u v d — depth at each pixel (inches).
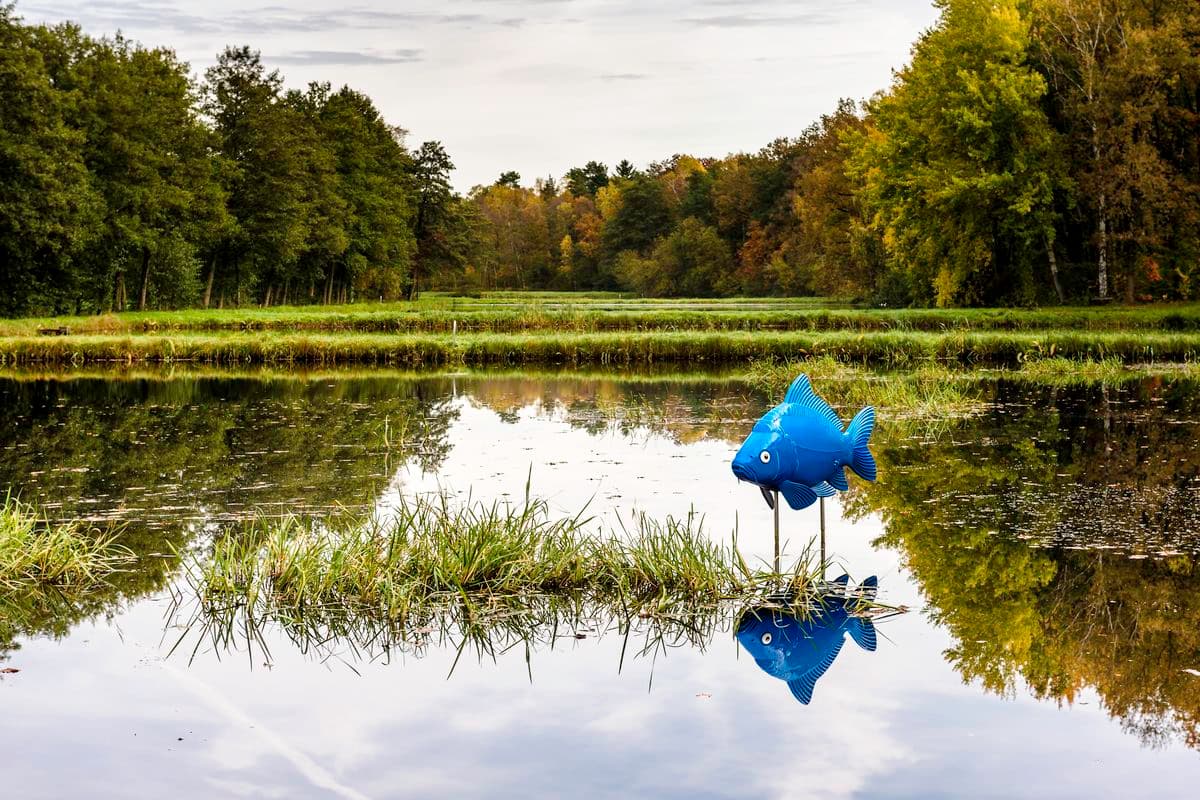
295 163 2405.3
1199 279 1846.7
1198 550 409.4
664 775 238.4
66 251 1898.4
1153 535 431.5
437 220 3590.1
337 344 1451.8
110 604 366.9
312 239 2650.1
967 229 1822.1
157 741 258.7
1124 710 271.7
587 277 5359.3
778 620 345.4
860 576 385.1
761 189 4197.8
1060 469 577.6
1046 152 1800.0
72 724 268.7
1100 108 1713.8
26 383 1144.2
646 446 687.7
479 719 270.5
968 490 524.7
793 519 469.4
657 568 377.7
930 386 1003.3
